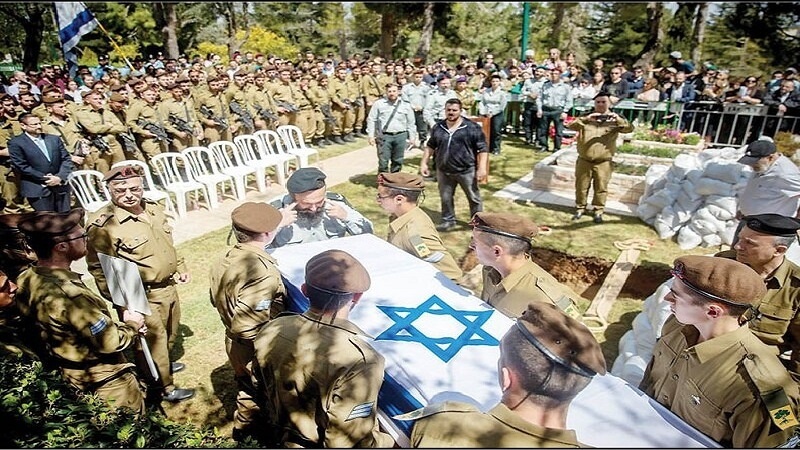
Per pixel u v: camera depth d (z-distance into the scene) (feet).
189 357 13.75
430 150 22.13
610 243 21.08
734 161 20.88
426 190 28.58
